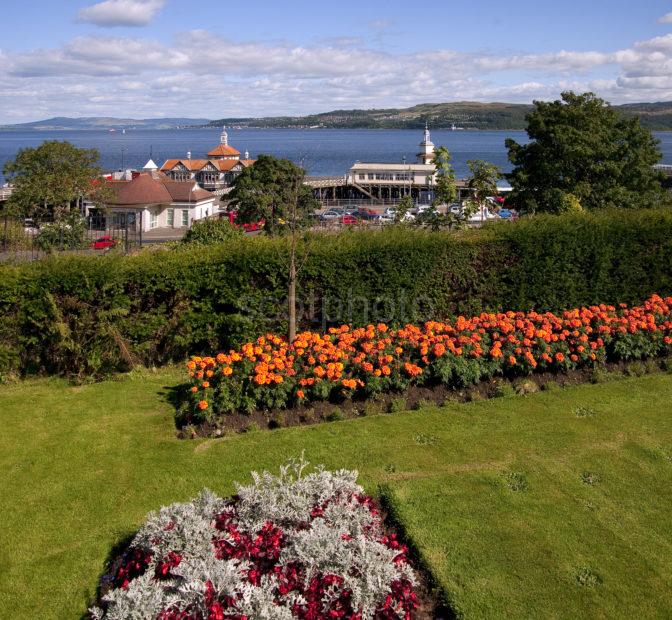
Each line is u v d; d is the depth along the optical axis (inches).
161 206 2068.2
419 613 197.3
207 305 402.3
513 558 219.8
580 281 454.0
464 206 538.6
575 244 445.4
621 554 222.5
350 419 327.9
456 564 216.4
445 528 235.0
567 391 359.3
